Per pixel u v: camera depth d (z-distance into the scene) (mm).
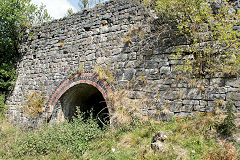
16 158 7332
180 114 6344
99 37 8867
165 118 6547
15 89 12391
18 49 12719
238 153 4473
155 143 5238
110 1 8766
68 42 9984
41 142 7512
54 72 10328
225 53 5766
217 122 5395
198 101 6117
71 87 9492
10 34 12695
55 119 9945
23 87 11836
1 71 12320
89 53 9070
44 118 10188
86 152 6703
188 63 6027
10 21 12219
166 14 6945
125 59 7891
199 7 6043
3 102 12836
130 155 5395
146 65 7328
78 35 9641
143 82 7281
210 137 5156
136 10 7961
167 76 6812
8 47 12961
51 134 7949
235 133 5004
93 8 9312
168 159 4723
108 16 8734
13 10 12078
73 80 9398
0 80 12719
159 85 6922
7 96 12938
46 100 10375
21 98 11789
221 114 5598
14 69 12773
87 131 7562
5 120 12148
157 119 6691
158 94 6875
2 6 11633
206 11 6004
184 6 6281
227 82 5777
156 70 7074
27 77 11734
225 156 4355
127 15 8164
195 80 6250
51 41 10742
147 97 7078
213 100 5891
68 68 9742
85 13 9539
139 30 7703
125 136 6398
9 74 12570
